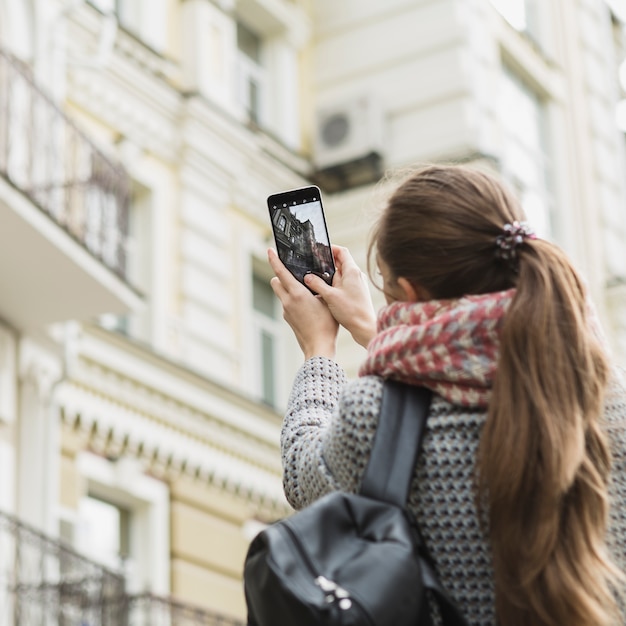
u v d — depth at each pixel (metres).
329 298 2.54
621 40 21.62
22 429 11.11
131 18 14.30
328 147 15.92
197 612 11.07
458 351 2.11
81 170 11.12
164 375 12.88
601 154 19.28
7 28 11.62
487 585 2.05
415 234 2.25
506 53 17.69
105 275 10.89
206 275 14.01
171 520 12.77
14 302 11.03
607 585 2.03
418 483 2.09
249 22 16.39
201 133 14.36
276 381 14.70
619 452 2.15
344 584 1.89
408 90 16.27
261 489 13.88
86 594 10.18
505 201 2.26
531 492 2.01
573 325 2.10
